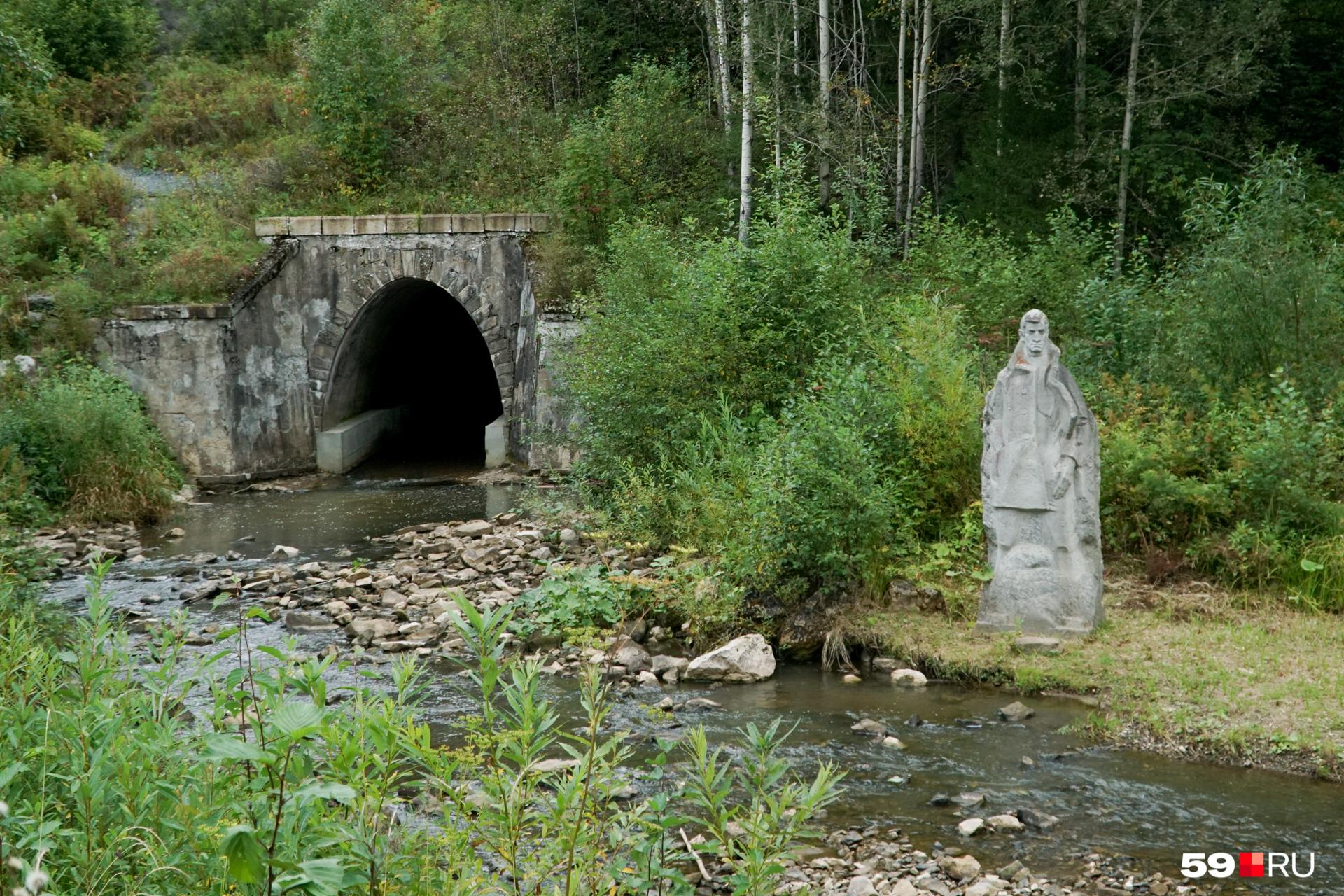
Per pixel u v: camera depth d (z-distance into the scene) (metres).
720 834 5.07
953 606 10.67
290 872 3.99
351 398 23.52
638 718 9.02
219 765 4.84
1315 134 25.00
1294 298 13.13
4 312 20.33
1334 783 7.59
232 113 29.33
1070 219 19.47
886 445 12.27
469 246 22.00
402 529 16.98
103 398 18.45
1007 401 10.16
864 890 6.14
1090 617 10.04
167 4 35.81
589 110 27.98
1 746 5.12
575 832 4.54
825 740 8.53
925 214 20.55
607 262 21.09
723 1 24.11
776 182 18.33
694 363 14.54
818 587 11.16
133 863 4.59
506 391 22.19
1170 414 12.73
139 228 24.02
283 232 22.16
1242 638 9.77
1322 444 11.60
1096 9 23.58
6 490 16.09
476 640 4.64
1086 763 8.01
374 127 25.77
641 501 13.18
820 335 15.15
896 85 27.47
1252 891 6.17
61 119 28.86
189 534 17.00
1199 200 15.59
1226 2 23.08
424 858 4.62
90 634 6.16
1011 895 6.12
